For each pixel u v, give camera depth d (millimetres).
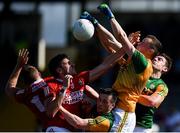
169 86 55438
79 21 21328
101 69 22016
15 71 23094
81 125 21078
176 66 56344
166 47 57188
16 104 45031
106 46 22406
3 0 52875
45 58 48312
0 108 45188
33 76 22438
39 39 51594
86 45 51625
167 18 58625
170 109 48156
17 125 44562
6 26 52656
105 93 21172
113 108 21312
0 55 49875
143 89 21797
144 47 21562
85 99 22312
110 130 21156
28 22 53156
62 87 21000
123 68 21297
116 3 57656
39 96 22141
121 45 22203
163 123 46562
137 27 56562
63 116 21750
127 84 21016
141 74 20781
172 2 59500
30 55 46188
